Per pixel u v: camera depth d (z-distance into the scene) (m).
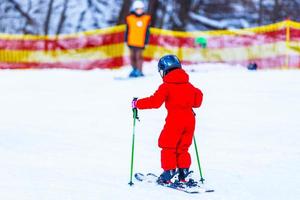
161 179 10.72
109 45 37.72
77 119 17.95
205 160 12.90
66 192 10.13
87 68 37.53
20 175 11.27
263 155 13.41
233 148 14.08
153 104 10.54
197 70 33.62
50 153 13.38
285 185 10.93
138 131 16.08
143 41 30.00
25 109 19.91
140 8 30.12
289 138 15.17
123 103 20.72
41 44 37.88
